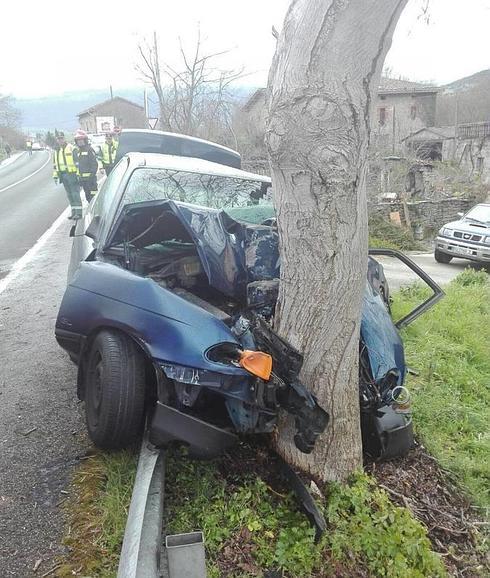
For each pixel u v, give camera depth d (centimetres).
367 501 302
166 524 276
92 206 557
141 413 307
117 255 394
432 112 4716
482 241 1353
